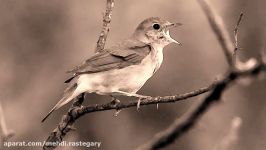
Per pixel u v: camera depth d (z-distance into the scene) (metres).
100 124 14.25
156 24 8.82
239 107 13.70
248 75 2.42
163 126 14.28
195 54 15.34
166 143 2.59
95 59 7.61
